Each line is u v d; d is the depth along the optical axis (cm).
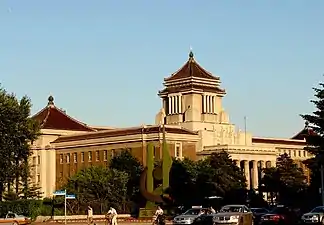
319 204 9212
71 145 15200
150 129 13912
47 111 16488
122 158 11925
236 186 10950
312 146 7775
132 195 10044
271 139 17912
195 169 10938
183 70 17050
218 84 17138
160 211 5603
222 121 16512
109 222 5828
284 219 5528
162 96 17162
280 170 12794
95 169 10431
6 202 8381
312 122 7012
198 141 14950
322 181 7794
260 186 12825
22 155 8256
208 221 5225
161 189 9069
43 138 15638
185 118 16238
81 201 9044
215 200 10094
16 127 8038
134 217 8562
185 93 16625
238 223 4712
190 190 10081
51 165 15512
